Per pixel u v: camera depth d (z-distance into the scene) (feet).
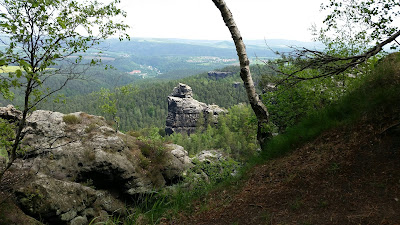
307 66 20.98
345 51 32.78
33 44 15.70
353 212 13.25
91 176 40.55
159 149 51.93
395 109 18.78
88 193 33.96
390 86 20.93
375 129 18.83
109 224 22.44
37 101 17.19
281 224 14.06
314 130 23.84
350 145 19.04
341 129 21.45
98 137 44.75
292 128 27.66
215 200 20.59
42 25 15.99
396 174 14.67
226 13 28.55
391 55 25.75
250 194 19.20
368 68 24.81
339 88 31.40
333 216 13.42
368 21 20.57
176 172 50.55
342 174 16.75
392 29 19.47
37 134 40.29
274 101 37.04
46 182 29.73
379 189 14.25
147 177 45.39
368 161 16.72
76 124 46.39
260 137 31.94
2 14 14.56
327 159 19.02
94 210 35.24
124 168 42.45
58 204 28.58
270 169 22.03
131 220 20.93
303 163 20.29
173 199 23.50
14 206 25.26
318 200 15.31
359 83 25.66
